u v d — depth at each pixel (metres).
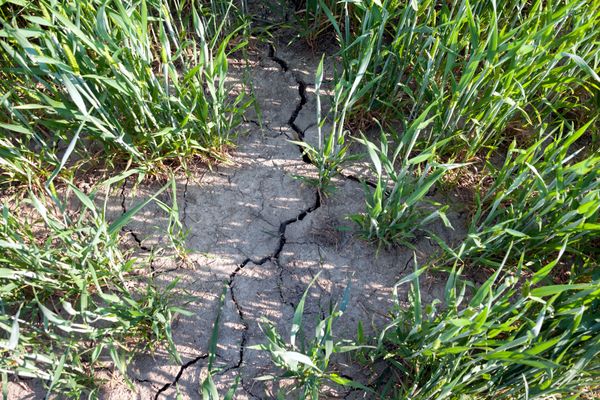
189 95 2.23
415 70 2.31
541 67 2.18
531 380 1.79
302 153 2.46
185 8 2.71
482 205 2.31
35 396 1.98
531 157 2.04
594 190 1.81
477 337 1.73
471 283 1.93
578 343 1.82
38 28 1.91
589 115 2.49
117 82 1.90
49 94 2.36
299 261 2.24
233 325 2.11
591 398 1.92
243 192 2.38
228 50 2.67
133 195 2.35
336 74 2.60
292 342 1.78
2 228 1.90
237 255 2.25
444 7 2.19
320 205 2.35
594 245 2.21
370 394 1.98
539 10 2.16
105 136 2.13
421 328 1.82
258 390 1.99
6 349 1.82
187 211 2.34
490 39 1.94
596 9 2.22
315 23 2.62
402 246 2.26
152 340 2.05
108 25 1.97
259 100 2.59
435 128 2.32
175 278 2.19
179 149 2.34
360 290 2.18
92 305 2.11
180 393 1.99
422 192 1.92
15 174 2.28
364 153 2.38
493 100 2.13
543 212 1.93
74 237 2.14
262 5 2.79
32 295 2.09
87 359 2.02
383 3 2.17
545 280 2.13
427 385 1.79
